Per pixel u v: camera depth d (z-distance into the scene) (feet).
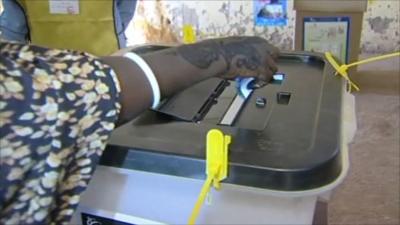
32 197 1.22
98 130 1.30
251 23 9.87
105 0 5.08
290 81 2.40
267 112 2.01
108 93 1.32
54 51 1.31
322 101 2.00
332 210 5.14
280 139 1.72
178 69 1.60
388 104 7.49
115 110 1.33
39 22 5.02
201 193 1.54
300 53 2.71
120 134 1.80
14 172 1.17
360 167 5.91
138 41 9.87
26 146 1.17
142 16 9.82
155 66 1.53
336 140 1.66
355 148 6.33
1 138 1.14
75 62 1.29
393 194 5.37
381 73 8.68
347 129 1.92
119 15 5.41
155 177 1.70
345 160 1.64
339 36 6.93
